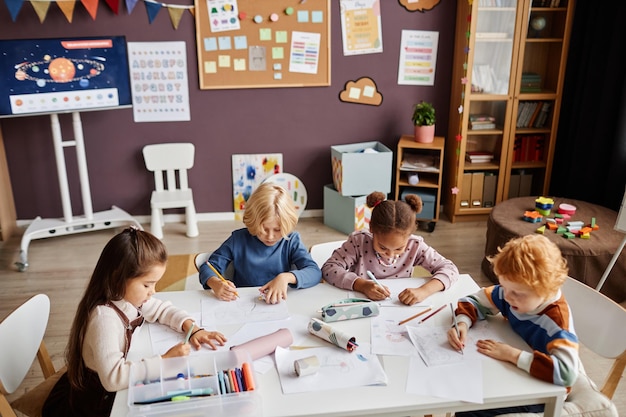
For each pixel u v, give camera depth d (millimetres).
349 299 1906
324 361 1617
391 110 4418
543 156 4410
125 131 4219
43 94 3676
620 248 2803
